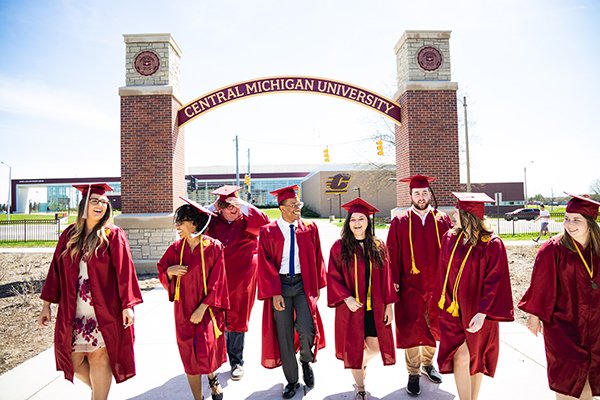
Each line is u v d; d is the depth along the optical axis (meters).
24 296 7.71
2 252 15.88
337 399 3.73
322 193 45.44
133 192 10.39
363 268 3.68
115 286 3.26
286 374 3.83
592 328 2.95
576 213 2.97
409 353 3.85
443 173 10.28
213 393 3.68
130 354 3.29
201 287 3.54
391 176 32.88
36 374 4.35
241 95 10.95
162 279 3.65
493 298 3.13
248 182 36.00
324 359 4.74
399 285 4.13
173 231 10.17
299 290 3.97
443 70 10.52
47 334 5.84
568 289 3.02
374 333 3.71
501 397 3.62
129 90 10.37
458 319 3.35
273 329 4.04
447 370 3.35
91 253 3.14
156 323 6.17
